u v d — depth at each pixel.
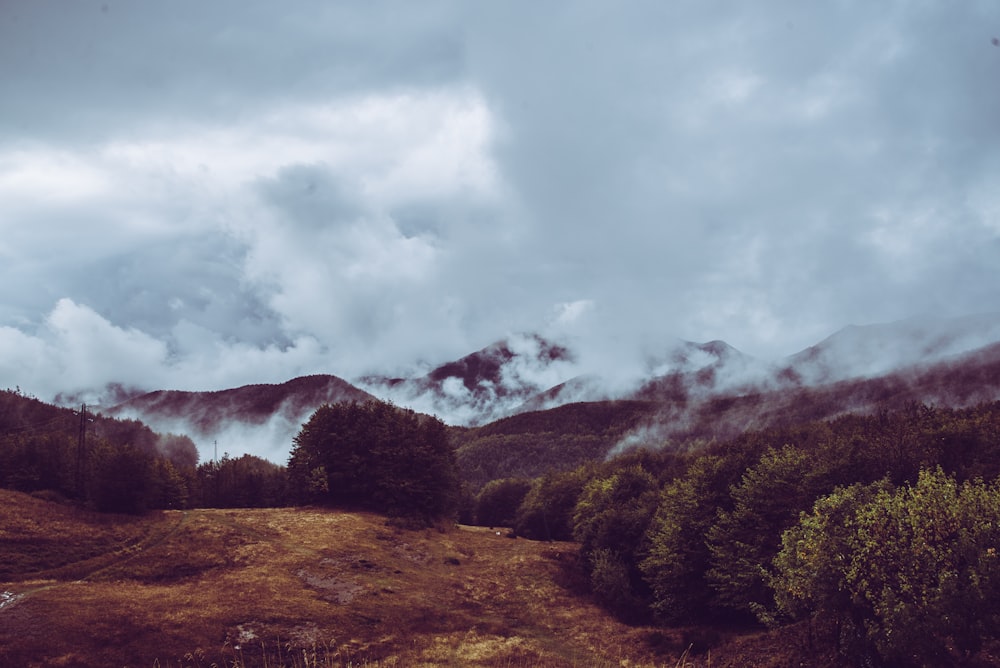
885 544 32.81
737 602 53.38
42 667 39.94
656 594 62.94
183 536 76.31
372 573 70.69
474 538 100.44
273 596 57.38
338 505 105.44
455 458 118.56
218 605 53.62
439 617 58.94
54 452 98.19
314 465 109.19
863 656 34.88
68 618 47.16
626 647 53.28
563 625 61.16
